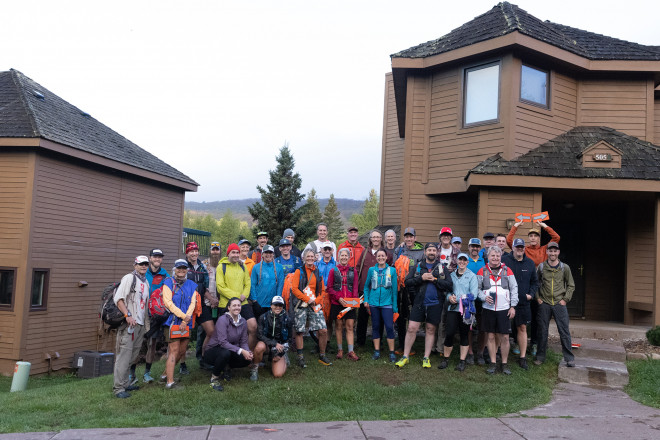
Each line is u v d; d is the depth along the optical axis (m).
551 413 6.22
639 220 11.45
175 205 19.52
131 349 7.04
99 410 6.40
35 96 15.49
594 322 11.59
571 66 11.56
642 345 9.15
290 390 6.98
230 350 7.02
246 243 8.72
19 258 12.51
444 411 6.25
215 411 6.31
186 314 7.18
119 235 16.16
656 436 5.32
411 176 12.27
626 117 11.83
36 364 12.90
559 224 12.70
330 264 8.54
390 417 6.09
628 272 11.39
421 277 7.94
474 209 11.97
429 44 12.77
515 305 7.70
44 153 13.06
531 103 11.12
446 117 11.91
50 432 5.59
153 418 6.08
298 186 30.61
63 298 13.79
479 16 12.66
